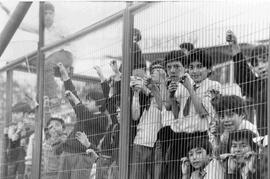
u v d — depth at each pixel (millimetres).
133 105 4344
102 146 4691
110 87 4648
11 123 6477
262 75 3389
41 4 5867
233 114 3547
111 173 4543
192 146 3811
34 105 6012
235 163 3500
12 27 6172
